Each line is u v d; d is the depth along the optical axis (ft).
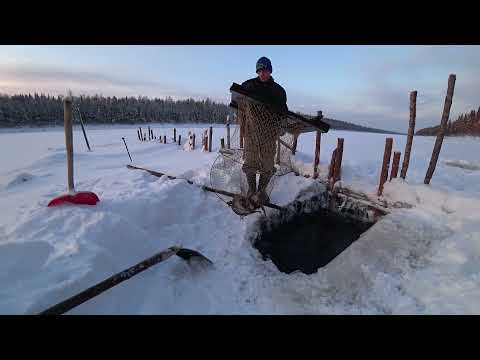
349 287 9.21
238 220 14.15
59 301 6.41
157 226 12.70
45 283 6.63
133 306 7.72
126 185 16.49
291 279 9.90
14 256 6.98
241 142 11.84
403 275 9.47
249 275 10.12
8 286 6.32
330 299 8.79
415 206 13.93
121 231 9.48
